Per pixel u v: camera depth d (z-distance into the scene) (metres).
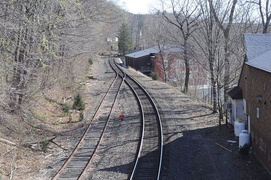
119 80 45.59
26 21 15.54
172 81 53.28
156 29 61.34
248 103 17.44
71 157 16.22
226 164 15.08
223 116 23.84
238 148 17.12
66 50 27.77
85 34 29.06
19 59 17.75
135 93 33.34
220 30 25.27
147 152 16.66
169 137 19.00
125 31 106.12
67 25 21.12
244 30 27.92
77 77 42.41
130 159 15.75
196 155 16.22
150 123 22.30
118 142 18.53
